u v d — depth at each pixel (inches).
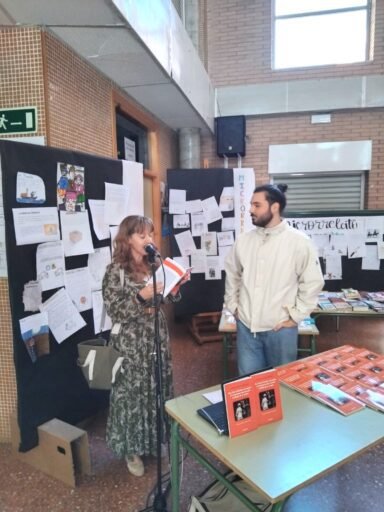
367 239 154.9
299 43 186.5
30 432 75.6
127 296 65.8
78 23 79.3
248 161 194.1
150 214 155.7
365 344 150.5
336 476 75.0
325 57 185.2
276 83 182.9
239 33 188.2
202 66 158.9
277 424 49.9
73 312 85.7
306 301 76.4
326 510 66.4
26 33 79.7
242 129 183.3
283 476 40.2
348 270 157.2
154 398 70.6
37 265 75.9
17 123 82.0
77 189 85.7
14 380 83.8
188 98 133.2
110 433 72.5
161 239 162.9
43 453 76.4
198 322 166.1
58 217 80.6
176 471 54.5
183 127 176.4
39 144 81.4
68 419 85.7
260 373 50.6
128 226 67.3
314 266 76.0
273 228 77.3
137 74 108.7
